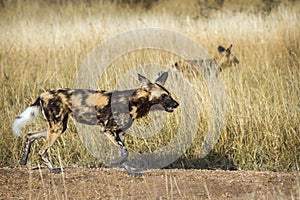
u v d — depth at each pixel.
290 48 32.50
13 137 21.70
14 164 20.88
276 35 33.81
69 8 47.50
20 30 36.72
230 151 21.53
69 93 18.25
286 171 20.25
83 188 16.55
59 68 28.75
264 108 22.25
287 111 22.06
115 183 17.00
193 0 47.78
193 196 15.80
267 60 30.28
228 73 27.38
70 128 22.12
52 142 18.20
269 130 21.41
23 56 30.94
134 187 16.62
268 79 25.53
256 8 42.88
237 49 33.19
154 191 16.23
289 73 26.58
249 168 20.73
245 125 21.75
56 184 16.86
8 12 46.31
